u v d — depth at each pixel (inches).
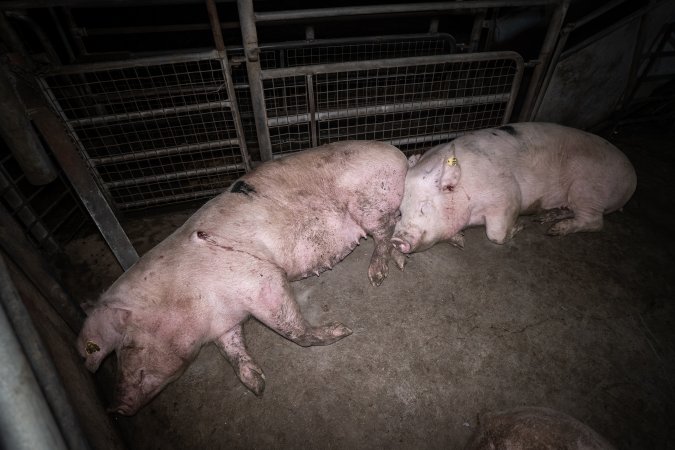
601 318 65.2
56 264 76.0
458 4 70.5
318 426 53.0
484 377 57.5
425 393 55.9
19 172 93.4
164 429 53.7
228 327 54.2
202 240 51.7
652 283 71.1
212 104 74.3
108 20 145.7
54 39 98.0
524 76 103.7
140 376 48.4
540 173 73.7
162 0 70.6
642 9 87.6
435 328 63.6
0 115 52.1
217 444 52.0
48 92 65.5
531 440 40.1
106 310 48.1
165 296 48.7
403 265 71.0
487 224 72.1
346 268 73.9
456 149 69.9
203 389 57.5
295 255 58.8
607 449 37.5
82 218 85.4
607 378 57.5
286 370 58.9
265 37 133.2
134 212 88.0
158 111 73.4
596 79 95.5
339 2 152.4
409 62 75.4
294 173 61.9
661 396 55.5
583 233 80.9
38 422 22.4
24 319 29.3
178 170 94.6
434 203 67.0
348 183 64.4
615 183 74.5
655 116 111.3
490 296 68.5
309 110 78.2
